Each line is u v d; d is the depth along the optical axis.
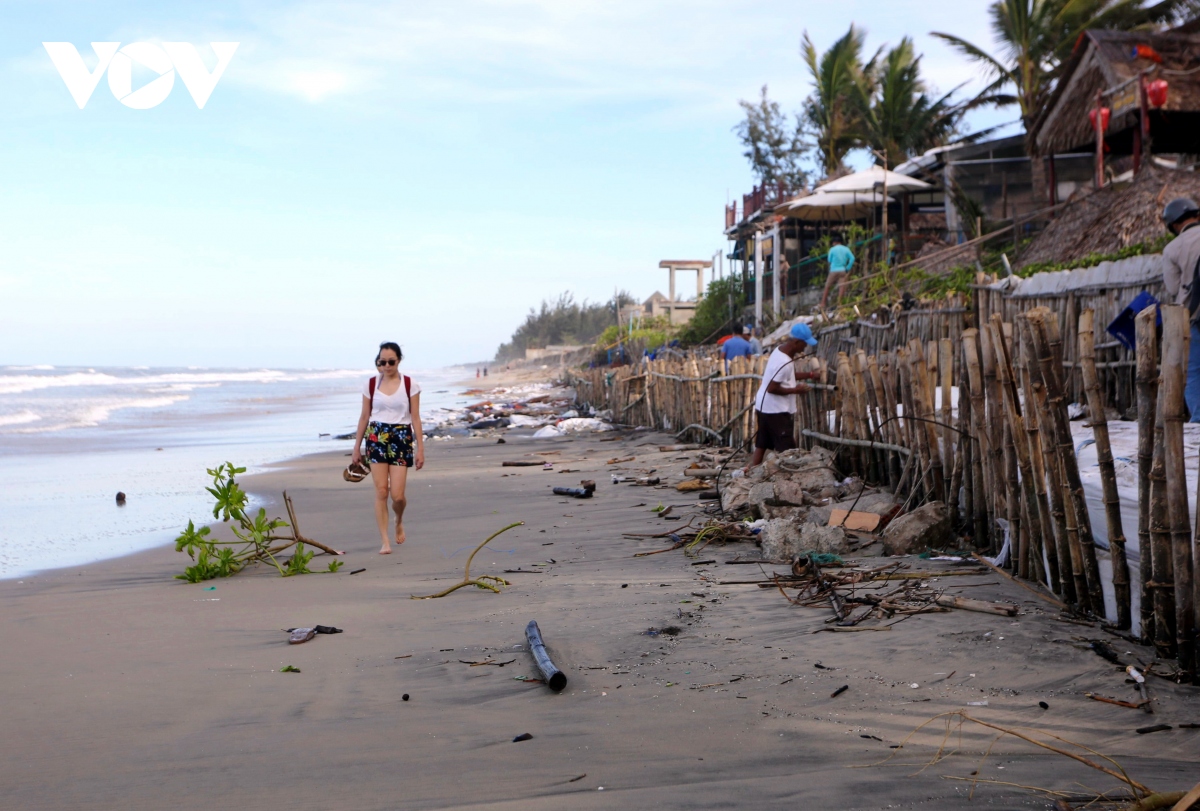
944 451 5.92
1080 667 3.41
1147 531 3.55
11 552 7.75
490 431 20.86
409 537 7.76
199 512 9.88
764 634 4.12
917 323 9.16
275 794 2.62
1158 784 2.45
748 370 11.44
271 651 4.29
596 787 2.57
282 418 29.69
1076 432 5.51
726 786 2.54
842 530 5.84
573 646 4.09
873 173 21.58
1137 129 14.91
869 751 2.77
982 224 20.53
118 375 96.81
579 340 95.19
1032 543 4.59
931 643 3.80
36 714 3.46
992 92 25.52
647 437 15.98
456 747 2.95
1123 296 6.66
